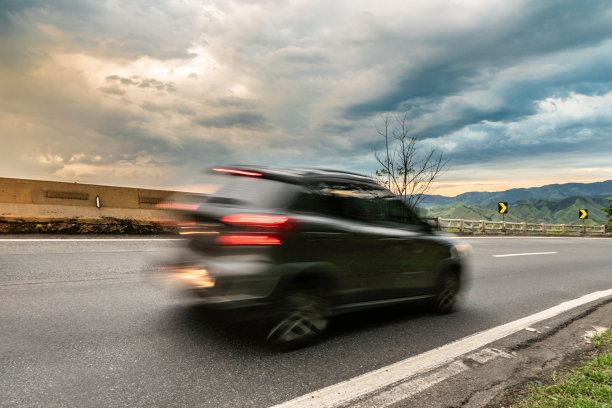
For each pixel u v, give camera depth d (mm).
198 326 3914
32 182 10109
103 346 3336
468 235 23203
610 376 3117
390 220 4312
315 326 3590
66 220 10219
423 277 4570
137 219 11477
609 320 5160
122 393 2604
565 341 4234
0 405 2367
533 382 3105
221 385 2799
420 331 4316
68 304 4441
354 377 3064
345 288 3748
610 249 17375
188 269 3430
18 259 6734
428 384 3002
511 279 8016
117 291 5066
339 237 3662
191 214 3627
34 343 3320
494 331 4438
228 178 3846
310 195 3605
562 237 28203
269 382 2887
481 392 2896
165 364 3072
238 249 3186
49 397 2496
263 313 3277
